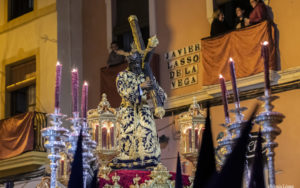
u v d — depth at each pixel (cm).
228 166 140
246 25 1199
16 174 1505
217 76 1213
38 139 1445
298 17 1164
